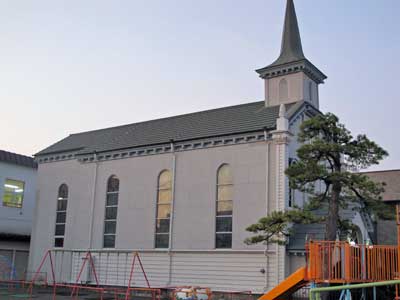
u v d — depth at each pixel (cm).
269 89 3197
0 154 4128
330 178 2092
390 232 3484
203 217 2877
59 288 3328
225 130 2923
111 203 3325
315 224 2573
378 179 4350
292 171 2155
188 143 3019
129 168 3284
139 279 3025
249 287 2603
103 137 3722
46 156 3759
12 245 3991
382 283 1361
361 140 2144
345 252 1656
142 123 3728
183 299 2266
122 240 3186
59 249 3378
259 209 2681
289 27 3353
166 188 3094
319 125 2148
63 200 3603
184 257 2886
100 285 3172
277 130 2695
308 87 3166
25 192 4306
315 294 1570
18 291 3098
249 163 2781
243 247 2681
